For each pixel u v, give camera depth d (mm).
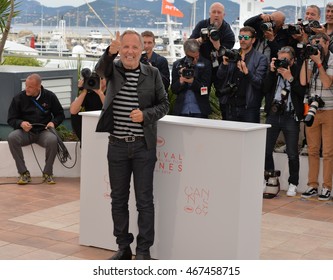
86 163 6637
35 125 9438
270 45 9273
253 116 8984
